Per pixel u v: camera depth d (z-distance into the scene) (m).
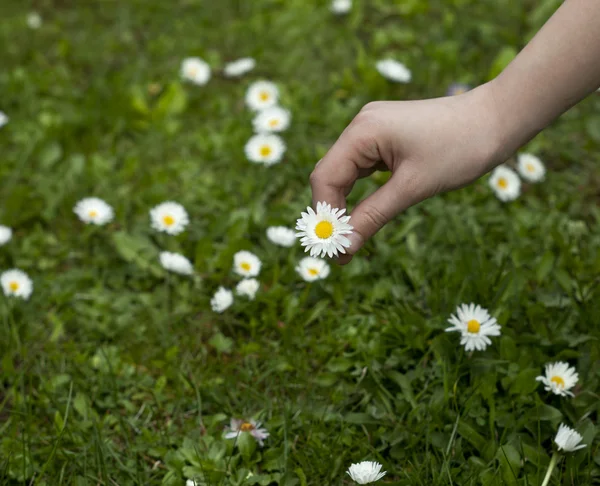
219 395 0.80
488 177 0.93
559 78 0.67
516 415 0.77
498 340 0.79
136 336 0.84
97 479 0.75
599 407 0.76
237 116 1.03
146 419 0.79
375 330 0.83
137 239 0.89
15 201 0.93
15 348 0.83
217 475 0.74
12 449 0.76
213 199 0.94
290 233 0.88
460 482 0.74
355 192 0.92
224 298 0.84
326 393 0.80
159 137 1.01
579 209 0.92
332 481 0.75
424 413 0.77
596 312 0.81
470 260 0.85
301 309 0.85
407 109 0.70
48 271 0.90
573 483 0.73
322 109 1.03
